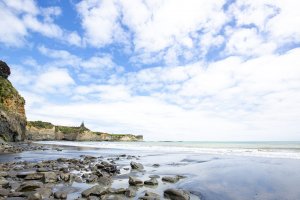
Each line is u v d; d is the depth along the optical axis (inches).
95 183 479.8
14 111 2508.6
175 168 728.3
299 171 627.8
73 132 5989.2
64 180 500.1
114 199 343.0
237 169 682.8
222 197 385.1
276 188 440.8
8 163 754.2
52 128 5403.5
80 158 1017.5
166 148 2021.4
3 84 2593.5
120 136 7229.3
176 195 374.9
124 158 1078.4
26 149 1542.8
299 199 371.2
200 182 503.5
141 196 373.4
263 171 636.1
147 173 629.6
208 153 1365.7
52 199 348.2
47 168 668.7
